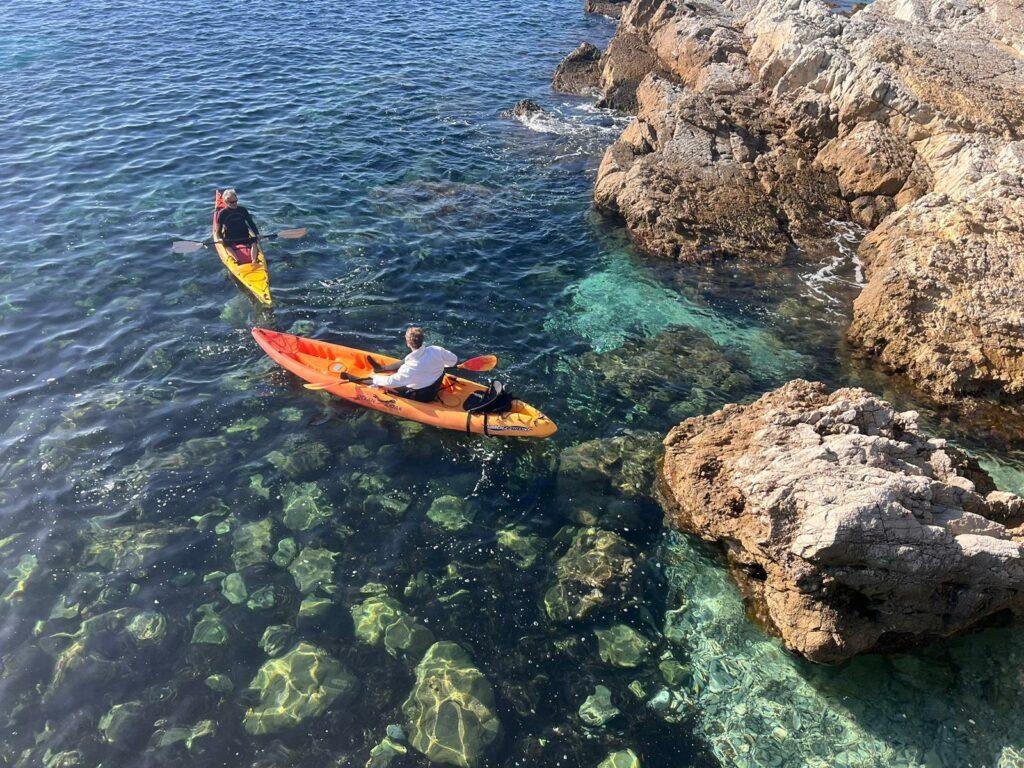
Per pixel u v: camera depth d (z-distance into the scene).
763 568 6.34
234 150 13.22
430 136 14.84
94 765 5.10
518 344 9.25
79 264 9.90
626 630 6.13
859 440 6.41
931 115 12.71
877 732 5.53
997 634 6.21
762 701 5.70
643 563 6.66
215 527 6.68
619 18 26.39
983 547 5.75
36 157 12.43
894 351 9.20
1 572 6.19
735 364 9.17
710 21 19.05
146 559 6.37
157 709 5.40
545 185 13.40
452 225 11.70
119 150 12.87
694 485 6.90
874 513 5.68
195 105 14.82
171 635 5.85
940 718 5.63
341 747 5.27
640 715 5.57
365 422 7.91
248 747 5.23
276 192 12.02
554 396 8.48
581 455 7.70
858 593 5.91
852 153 12.68
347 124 14.82
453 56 20.25
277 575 6.34
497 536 6.82
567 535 6.87
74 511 6.71
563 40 23.20
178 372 8.31
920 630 5.98
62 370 8.18
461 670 5.77
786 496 6.04
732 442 7.12
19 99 14.45
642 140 13.28
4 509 6.68
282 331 9.08
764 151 13.26
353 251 10.73
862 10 21.06
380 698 5.55
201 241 10.52
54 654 5.68
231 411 7.88
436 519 6.93
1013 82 14.17
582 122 16.62
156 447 7.38
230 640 5.85
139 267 9.95
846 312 10.27
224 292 9.64
